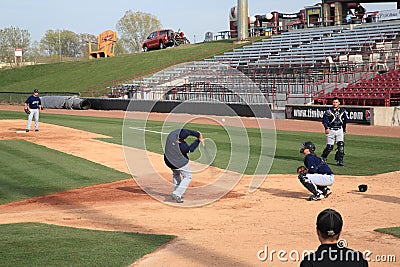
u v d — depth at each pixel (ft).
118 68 215.51
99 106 152.35
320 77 128.06
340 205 36.19
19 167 55.36
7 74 251.39
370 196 38.93
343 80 122.72
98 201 39.63
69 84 211.20
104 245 27.07
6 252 25.85
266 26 205.67
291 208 35.73
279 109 113.39
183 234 29.37
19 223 33.06
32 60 419.74
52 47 505.66
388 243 26.40
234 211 35.24
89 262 24.18
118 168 53.98
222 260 24.23
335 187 42.52
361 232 28.63
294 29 192.03
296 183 44.96
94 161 58.49
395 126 91.09
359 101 104.78
